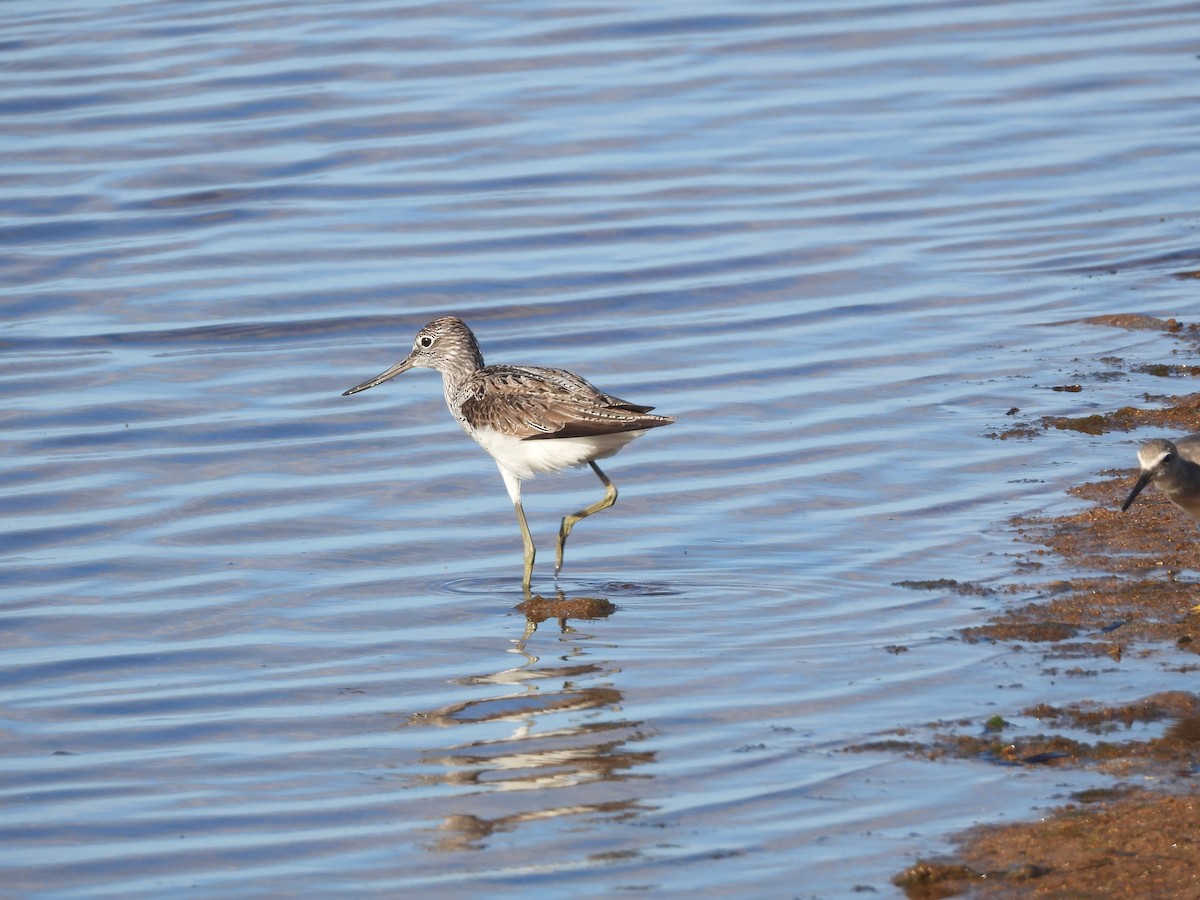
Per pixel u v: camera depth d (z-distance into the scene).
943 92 28.48
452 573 13.41
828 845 8.62
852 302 20.41
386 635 12.10
